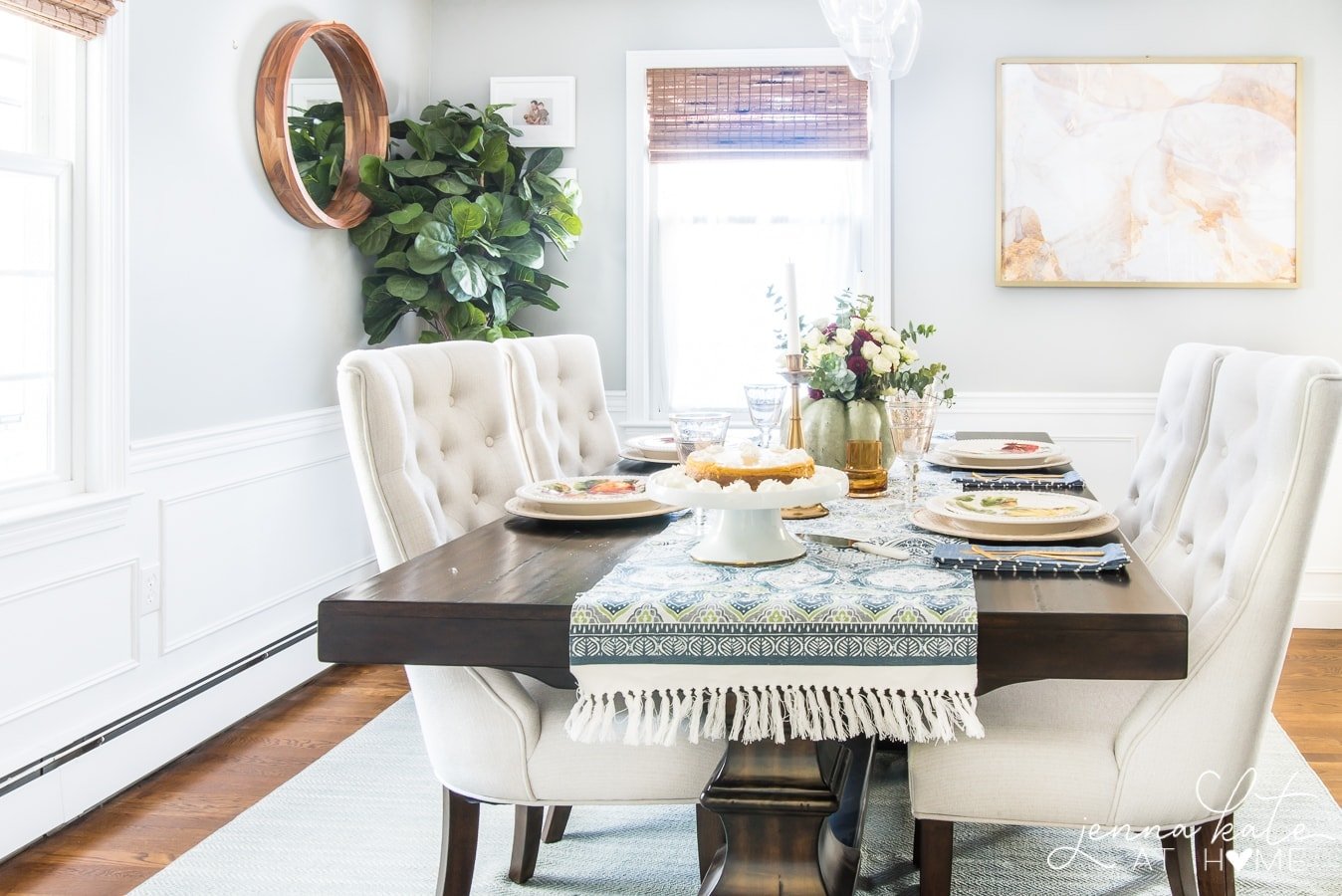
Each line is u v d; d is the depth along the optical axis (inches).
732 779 62.8
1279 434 66.3
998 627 54.4
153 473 117.7
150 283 116.7
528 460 109.3
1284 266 171.2
